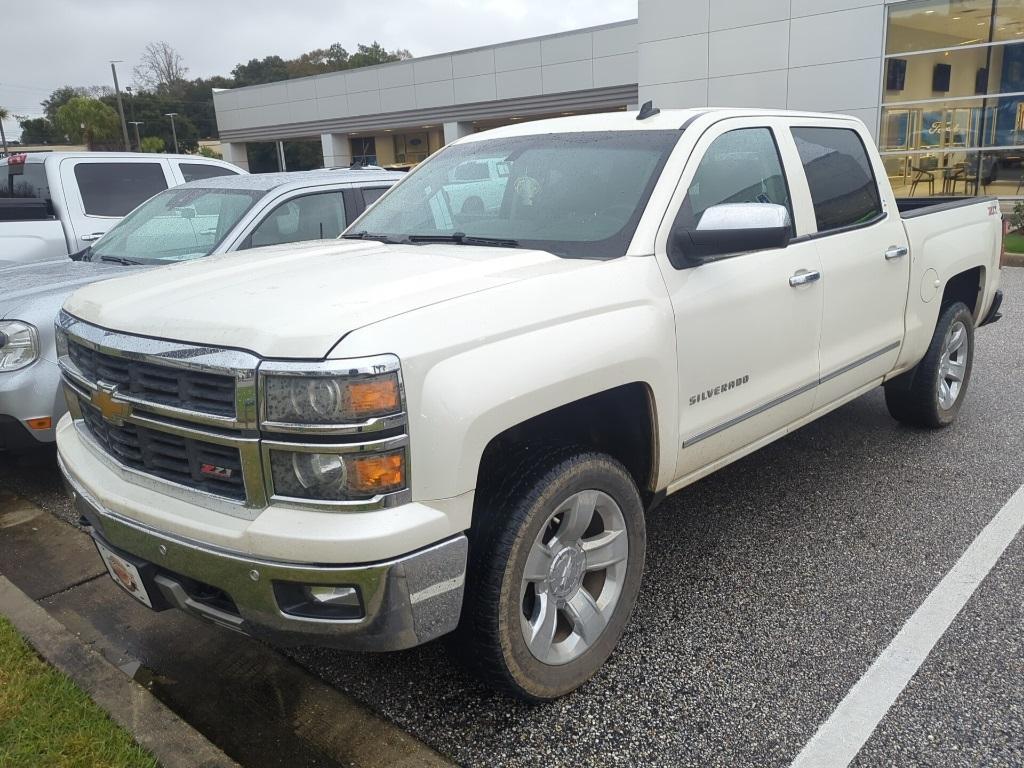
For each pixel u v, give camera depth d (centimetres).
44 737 259
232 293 262
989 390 619
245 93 4747
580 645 281
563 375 253
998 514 412
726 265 328
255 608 230
